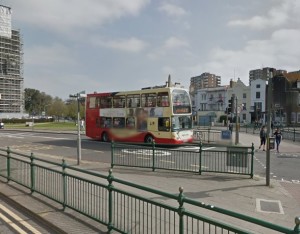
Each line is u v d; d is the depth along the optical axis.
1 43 88.56
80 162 14.97
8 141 28.44
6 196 8.10
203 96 85.31
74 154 19.14
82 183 6.47
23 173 9.00
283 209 7.92
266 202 8.48
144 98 23.12
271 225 3.10
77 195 6.63
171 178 11.43
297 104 65.12
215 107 81.75
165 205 4.46
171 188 9.93
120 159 14.05
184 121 22.08
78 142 14.79
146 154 13.54
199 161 12.20
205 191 9.59
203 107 85.19
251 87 72.38
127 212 5.35
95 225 5.94
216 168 12.48
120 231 5.34
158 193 4.57
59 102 95.56
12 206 7.46
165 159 13.88
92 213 6.20
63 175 6.98
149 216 5.49
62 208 6.99
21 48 98.88
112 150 13.69
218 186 10.21
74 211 6.77
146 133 22.81
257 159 17.56
